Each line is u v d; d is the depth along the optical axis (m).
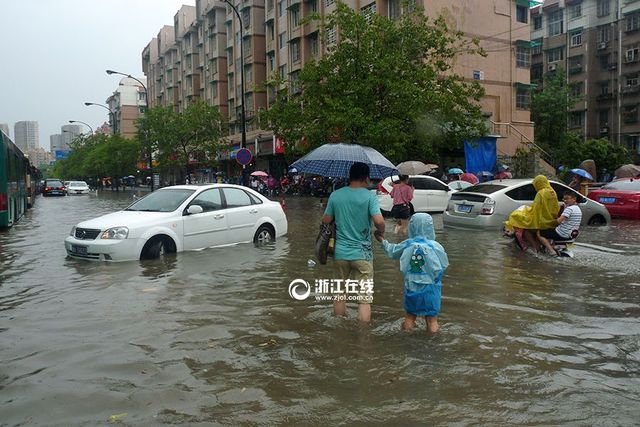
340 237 5.53
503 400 3.67
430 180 18.44
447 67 24.08
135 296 6.62
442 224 14.62
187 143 42.28
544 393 3.78
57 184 45.84
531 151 31.20
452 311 5.91
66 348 4.73
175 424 3.34
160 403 3.63
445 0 30.06
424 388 3.86
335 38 36.44
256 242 11.12
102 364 4.34
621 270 8.27
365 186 5.61
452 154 32.03
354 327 5.30
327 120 21.16
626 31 42.06
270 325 5.38
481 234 12.21
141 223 9.14
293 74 42.44
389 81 20.98
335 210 5.55
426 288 5.01
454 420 3.38
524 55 33.91
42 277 7.91
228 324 5.42
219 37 57.88
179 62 73.25
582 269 8.34
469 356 4.49
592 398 3.70
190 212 9.80
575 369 4.22
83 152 74.81
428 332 5.13
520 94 33.91
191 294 6.72
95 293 6.80
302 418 3.41
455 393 3.78
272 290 6.93
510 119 33.19
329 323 5.43
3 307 6.19
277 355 4.52
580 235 12.23
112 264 8.72
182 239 9.73
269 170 44.62
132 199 35.97
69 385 3.93
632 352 4.61
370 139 21.00
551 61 47.72
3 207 15.23
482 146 29.88
